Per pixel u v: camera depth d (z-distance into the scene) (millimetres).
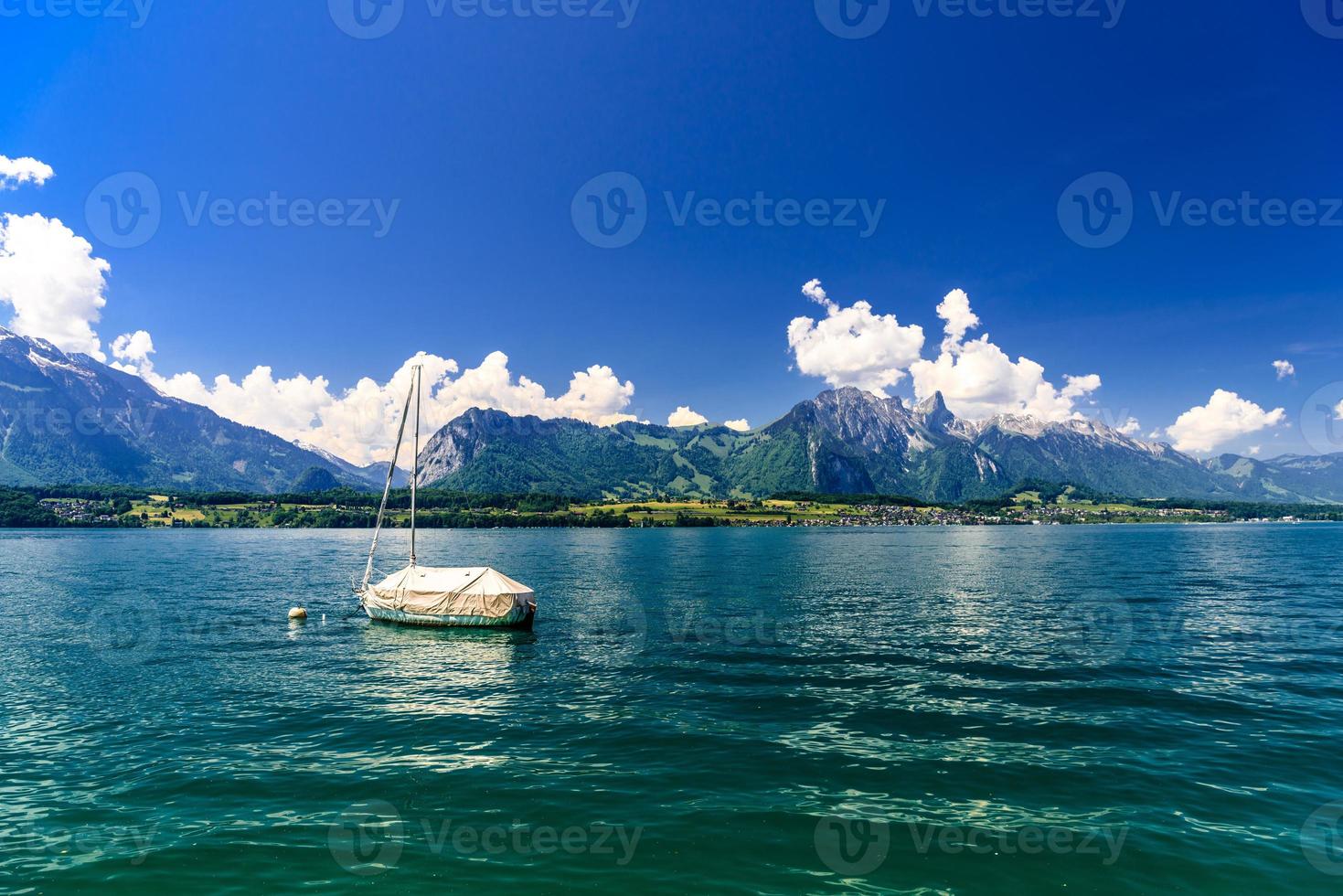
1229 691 28297
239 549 145250
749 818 16594
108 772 19750
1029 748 21531
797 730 23484
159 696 28219
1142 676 31094
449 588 45500
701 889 13523
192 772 19719
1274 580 74375
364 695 28375
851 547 157000
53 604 57281
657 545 169375
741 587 70812
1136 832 15836
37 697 28094
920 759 20609
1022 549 145750
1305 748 21438
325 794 18172
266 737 22906
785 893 13344
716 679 30797
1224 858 14688
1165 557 115125
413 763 20359
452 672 32500
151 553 131250
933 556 122688
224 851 15055
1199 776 19188
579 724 24203
